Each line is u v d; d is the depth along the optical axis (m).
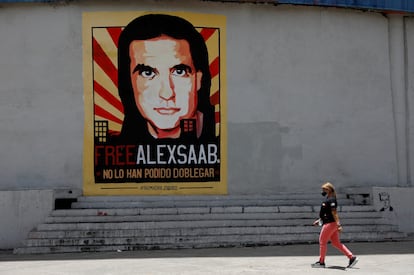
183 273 10.30
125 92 15.87
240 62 16.34
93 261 12.08
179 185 15.84
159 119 15.89
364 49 17.05
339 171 16.72
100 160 15.77
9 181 15.77
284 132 16.48
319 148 16.64
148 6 16.02
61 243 13.92
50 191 14.80
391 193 15.84
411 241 14.90
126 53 15.92
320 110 16.70
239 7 16.41
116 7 15.97
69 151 15.80
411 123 17.34
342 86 16.86
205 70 16.11
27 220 14.70
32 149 15.84
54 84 15.91
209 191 15.95
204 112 16.06
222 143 16.09
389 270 10.58
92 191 15.70
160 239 14.06
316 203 16.14
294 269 10.69
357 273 10.23
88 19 15.92
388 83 17.22
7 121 15.87
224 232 14.39
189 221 14.59
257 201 15.96
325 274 10.12
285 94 16.55
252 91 16.38
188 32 16.09
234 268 10.84
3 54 15.91
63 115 15.87
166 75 15.96
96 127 15.81
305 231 14.68
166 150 15.85
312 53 16.73
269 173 16.34
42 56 15.94
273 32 16.56
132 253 13.31
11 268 11.41
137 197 15.65
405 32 17.44
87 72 15.88
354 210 15.48
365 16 17.11
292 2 16.12
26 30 15.95
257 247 14.05
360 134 16.91
